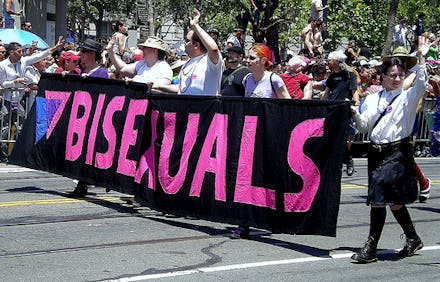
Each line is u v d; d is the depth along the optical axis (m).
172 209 8.36
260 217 7.49
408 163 6.79
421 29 24.36
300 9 31.22
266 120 7.46
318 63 13.55
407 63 6.85
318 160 7.03
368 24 31.42
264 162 7.46
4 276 6.07
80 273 6.21
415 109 6.73
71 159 9.73
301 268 6.61
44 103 10.12
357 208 9.71
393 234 8.22
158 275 6.21
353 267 6.71
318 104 7.04
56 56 15.35
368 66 15.64
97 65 10.09
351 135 12.50
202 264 6.63
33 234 7.61
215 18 33.06
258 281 6.13
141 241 7.46
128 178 8.93
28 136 10.26
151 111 8.68
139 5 34.44
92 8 40.78
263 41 18.80
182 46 14.82
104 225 8.16
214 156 7.97
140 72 9.27
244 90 8.83
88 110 9.57
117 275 6.18
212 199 7.95
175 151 8.36
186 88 8.49
